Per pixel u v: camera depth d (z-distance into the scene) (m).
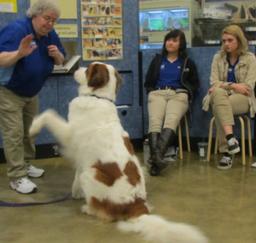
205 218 2.73
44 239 2.42
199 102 4.47
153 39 4.65
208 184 3.43
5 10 3.99
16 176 3.25
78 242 2.38
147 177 3.62
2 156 4.16
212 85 4.08
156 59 4.32
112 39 4.45
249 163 4.03
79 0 4.28
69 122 2.85
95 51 4.40
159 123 3.92
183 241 2.20
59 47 3.34
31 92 3.17
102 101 2.80
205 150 4.30
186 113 4.29
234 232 2.51
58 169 3.91
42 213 2.83
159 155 3.68
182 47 4.24
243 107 3.93
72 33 4.29
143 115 4.67
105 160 2.61
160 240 2.30
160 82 4.27
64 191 3.29
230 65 4.09
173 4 4.52
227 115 3.83
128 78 4.59
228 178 3.58
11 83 3.04
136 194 2.57
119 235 2.45
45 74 3.22
